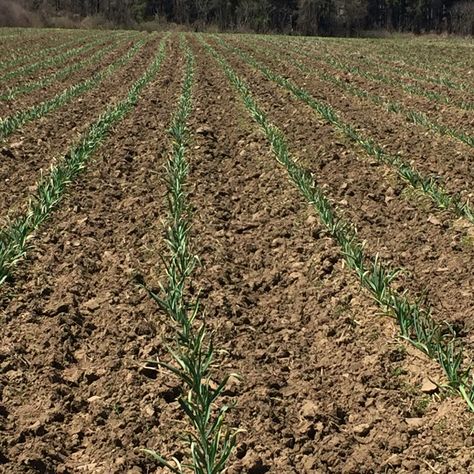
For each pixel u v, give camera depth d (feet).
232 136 38.86
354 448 13.51
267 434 13.78
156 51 94.02
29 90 55.11
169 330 17.75
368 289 19.48
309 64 79.05
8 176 30.40
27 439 13.66
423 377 15.57
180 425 14.12
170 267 20.38
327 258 21.94
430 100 52.21
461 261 21.79
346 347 17.17
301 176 28.81
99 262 22.24
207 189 29.22
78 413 14.82
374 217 25.98
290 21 229.04
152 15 234.17
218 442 13.28
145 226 25.08
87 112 45.60
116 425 14.16
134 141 36.94
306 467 12.95
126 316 18.56
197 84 57.77
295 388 15.49
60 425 14.29
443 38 191.42
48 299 19.63
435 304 19.24
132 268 21.61
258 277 21.57
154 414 14.48
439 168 31.91
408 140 37.65
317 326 18.40
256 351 17.01
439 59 93.71
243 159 34.22
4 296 19.40
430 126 41.06
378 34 217.15
